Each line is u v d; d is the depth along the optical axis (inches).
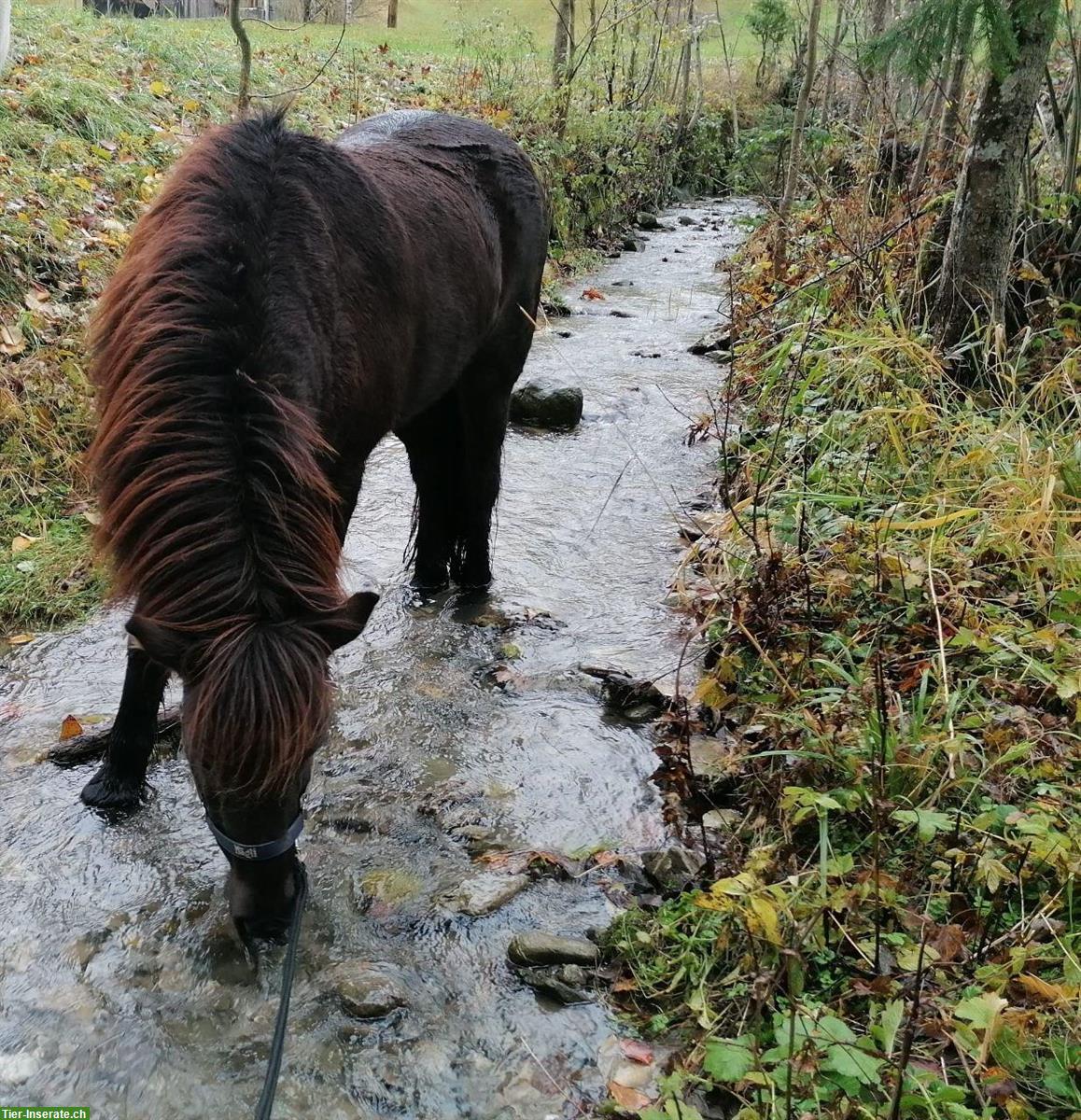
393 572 153.5
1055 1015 69.1
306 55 412.5
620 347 270.1
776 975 74.1
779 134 433.1
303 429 80.6
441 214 125.5
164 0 584.1
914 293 179.0
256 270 86.0
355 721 117.6
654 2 460.4
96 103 252.2
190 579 71.2
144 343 79.4
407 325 114.1
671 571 154.8
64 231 195.3
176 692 122.7
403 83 434.3
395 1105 73.7
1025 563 118.3
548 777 109.7
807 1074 66.7
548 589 149.9
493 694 124.4
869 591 117.2
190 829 100.1
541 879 95.2
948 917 79.0
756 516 130.3
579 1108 73.6
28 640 129.5
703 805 103.3
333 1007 81.0
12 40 283.3
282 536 74.5
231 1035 78.4
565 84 378.0
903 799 87.0
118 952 85.0
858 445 150.3
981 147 153.4
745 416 197.8
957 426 145.6
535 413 210.1
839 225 241.8
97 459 80.5
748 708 112.8
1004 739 90.5
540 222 152.4
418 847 98.8
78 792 103.3
